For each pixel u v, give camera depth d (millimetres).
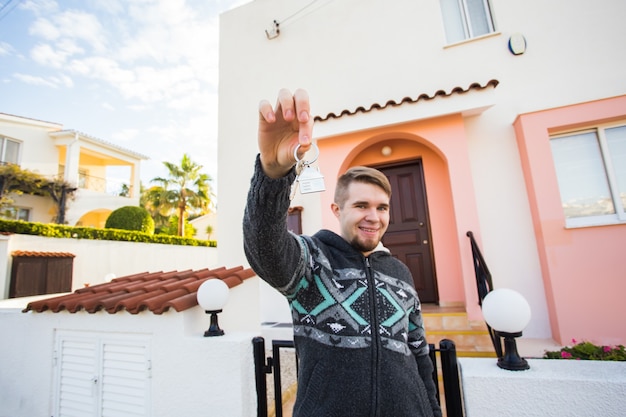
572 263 3330
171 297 2156
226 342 1847
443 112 3865
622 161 3543
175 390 1926
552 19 4121
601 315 3170
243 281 2799
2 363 2551
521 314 1240
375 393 842
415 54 4723
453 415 1336
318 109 5094
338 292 942
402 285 1117
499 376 1192
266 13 5734
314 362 879
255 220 781
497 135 4055
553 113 3635
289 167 767
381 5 5051
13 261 7113
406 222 4633
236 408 1761
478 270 3420
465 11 4707
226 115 5566
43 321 2482
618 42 3824
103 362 2205
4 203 11000
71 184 13062
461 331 3352
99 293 2670
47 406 2334
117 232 9953
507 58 4234
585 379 1119
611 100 3449
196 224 24625
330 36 5254
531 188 3680
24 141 12875
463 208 3768
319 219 4508
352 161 4852
